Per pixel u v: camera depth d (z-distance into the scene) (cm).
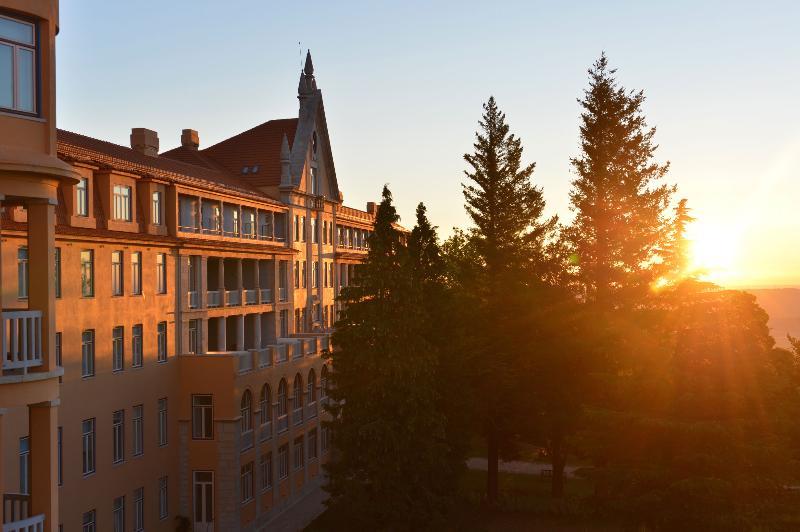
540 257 5347
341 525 3303
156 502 3569
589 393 4500
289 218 5512
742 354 3153
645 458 3155
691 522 2911
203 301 4075
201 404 3791
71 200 3041
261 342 5106
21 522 1428
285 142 5528
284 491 4500
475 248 5219
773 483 2859
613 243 5394
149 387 3528
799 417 2958
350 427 3234
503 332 4622
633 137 5416
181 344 3816
